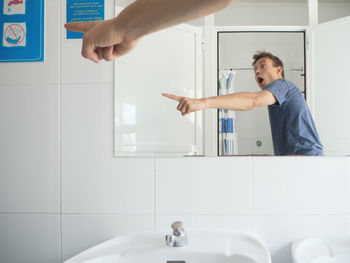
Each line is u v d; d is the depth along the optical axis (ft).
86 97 3.61
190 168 3.48
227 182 3.46
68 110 3.63
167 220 3.49
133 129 3.55
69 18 3.65
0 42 3.69
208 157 3.48
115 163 3.56
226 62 3.48
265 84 3.45
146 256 2.96
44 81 3.66
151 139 3.53
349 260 3.02
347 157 3.41
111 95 3.60
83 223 3.57
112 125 3.59
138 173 3.53
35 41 3.67
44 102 3.65
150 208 3.51
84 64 3.63
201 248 3.02
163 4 1.01
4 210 3.64
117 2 3.60
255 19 3.45
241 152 3.45
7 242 3.63
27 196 3.63
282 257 3.40
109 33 1.18
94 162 3.58
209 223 3.45
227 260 2.89
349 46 3.42
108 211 3.55
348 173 3.41
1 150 3.67
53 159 3.62
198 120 3.49
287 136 3.43
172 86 3.52
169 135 3.51
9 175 3.65
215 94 3.49
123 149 3.55
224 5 0.95
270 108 3.45
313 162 3.43
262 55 3.45
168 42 3.53
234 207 3.44
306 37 3.43
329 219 3.40
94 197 3.57
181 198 3.48
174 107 3.52
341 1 3.42
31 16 3.68
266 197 3.43
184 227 3.47
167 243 3.09
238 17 3.46
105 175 3.56
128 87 3.57
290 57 3.44
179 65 3.52
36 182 3.63
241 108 3.46
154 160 3.52
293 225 3.41
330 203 3.41
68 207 3.59
